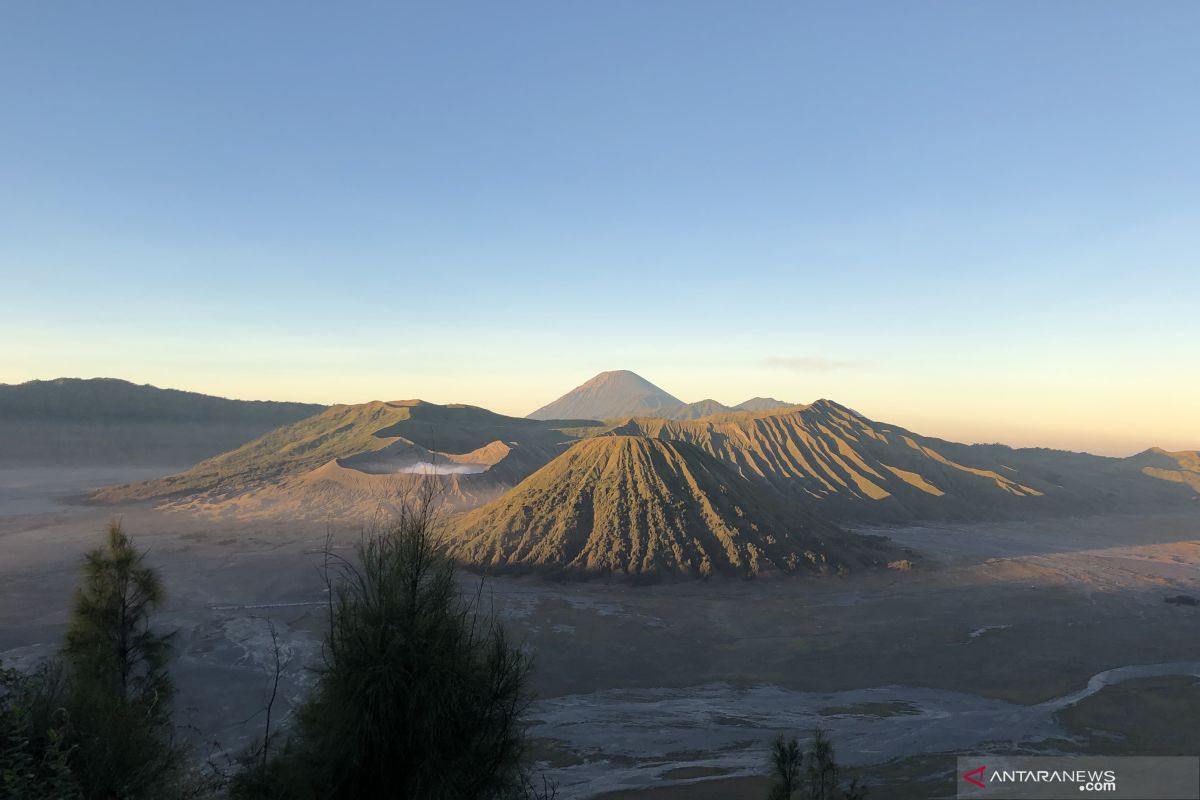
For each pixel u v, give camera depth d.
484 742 7.49
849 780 26.31
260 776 7.76
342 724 7.17
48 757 6.89
